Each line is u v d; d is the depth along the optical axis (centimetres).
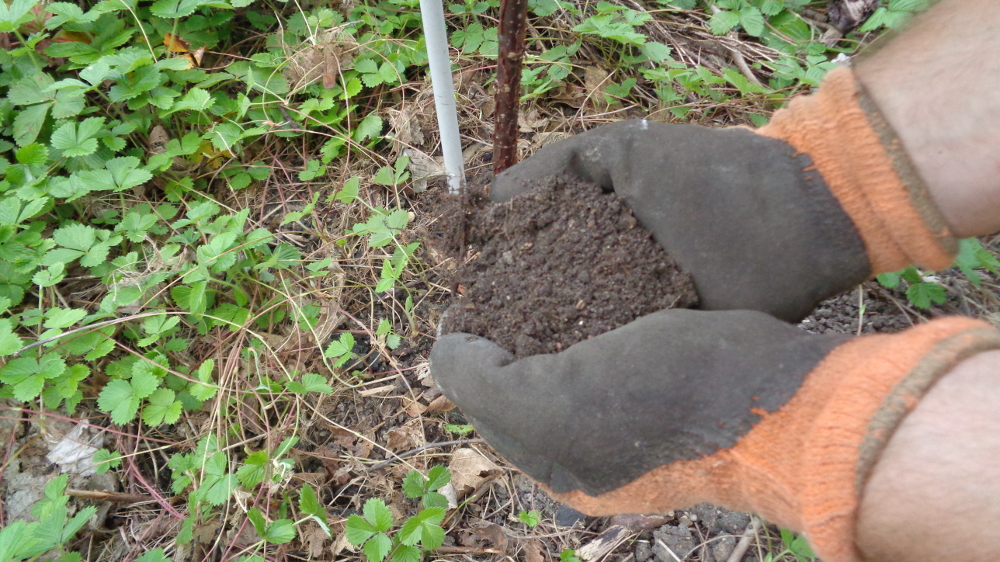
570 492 32
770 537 43
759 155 32
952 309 50
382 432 50
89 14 60
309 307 54
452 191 43
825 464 23
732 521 44
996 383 23
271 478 45
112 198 62
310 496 43
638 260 35
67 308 50
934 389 23
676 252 35
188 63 61
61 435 50
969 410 22
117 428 51
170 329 53
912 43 29
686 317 30
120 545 47
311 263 55
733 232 33
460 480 47
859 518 23
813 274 31
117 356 55
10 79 64
